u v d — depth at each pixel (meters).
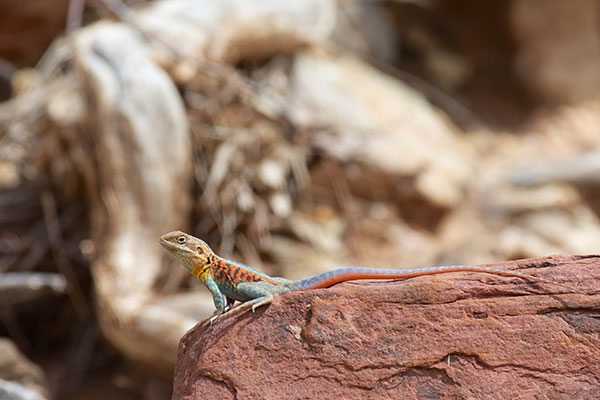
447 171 14.66
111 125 10.96
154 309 10.16
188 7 13.12
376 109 14.80
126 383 11.90
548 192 15.73
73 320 12.96
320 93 14.37
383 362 4.60
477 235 14.34
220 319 4.96
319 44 15.55
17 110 12.65
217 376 4.69
